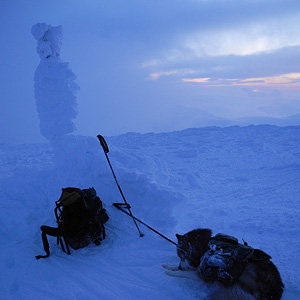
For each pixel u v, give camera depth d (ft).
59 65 18.75
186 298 10.02
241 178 27.07
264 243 14.40
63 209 12.73
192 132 56.03
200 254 10.68
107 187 16.17
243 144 42.70
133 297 10.22
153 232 14.53
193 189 24.76
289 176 26.99
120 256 12.69
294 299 9.98
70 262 12.21
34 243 13.46
